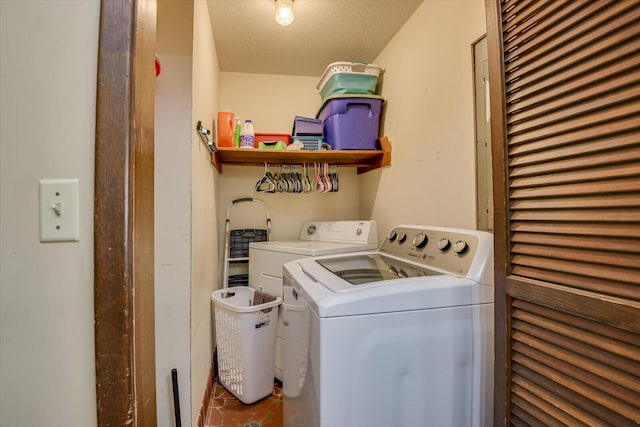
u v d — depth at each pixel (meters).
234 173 2.64
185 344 1.41
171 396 1.40
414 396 0.93
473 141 1.36
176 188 1.39
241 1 1.75
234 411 1.77
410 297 0.93
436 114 1.63
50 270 0.58
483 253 1.04
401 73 2.00
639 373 0.53
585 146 0.61
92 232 0.59
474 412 0.97
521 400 0.76
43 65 0.59
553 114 0.67
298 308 1.12
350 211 2.79
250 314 1.81
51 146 0.59
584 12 0.61
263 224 2.68
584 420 0.62
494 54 0.82
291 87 2.73
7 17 0.59
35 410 0.58
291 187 2.51
